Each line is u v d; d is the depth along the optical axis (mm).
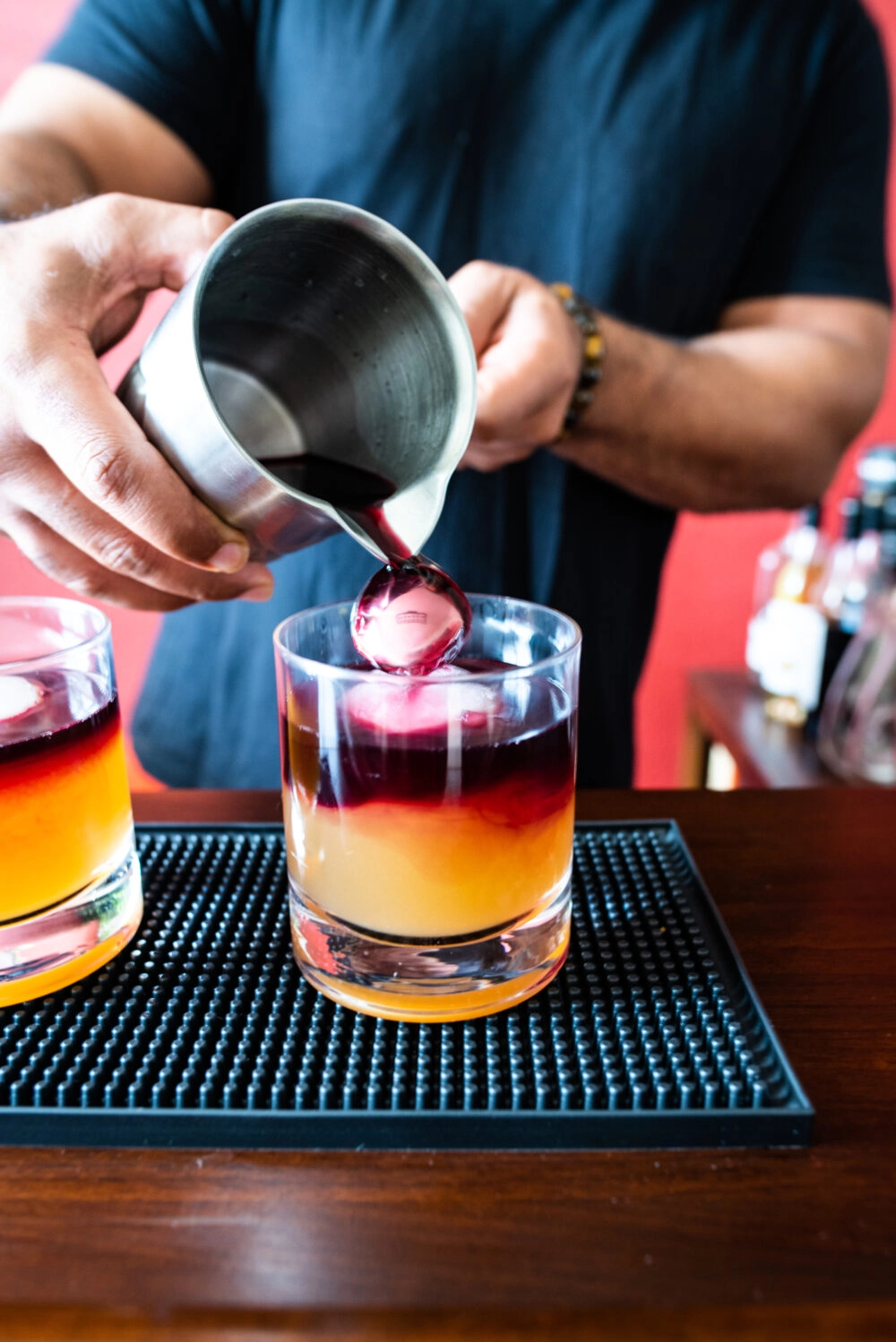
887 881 452
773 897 440
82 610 401
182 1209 315
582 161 662
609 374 590
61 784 362
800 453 700
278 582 703
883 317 754
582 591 738
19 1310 290
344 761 345
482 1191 319
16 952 363
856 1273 297
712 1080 338
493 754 345
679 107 658
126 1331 286
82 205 403
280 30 653
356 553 677
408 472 395
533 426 544
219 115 688
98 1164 328
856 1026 373
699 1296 292
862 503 861
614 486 733
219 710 744
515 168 664
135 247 398
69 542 422
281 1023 361
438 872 350
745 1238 305
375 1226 310
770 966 400
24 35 1062
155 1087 337
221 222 400
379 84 637
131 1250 304
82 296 397
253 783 738
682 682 1363
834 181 741
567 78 648
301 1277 297
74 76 635
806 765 809
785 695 925
